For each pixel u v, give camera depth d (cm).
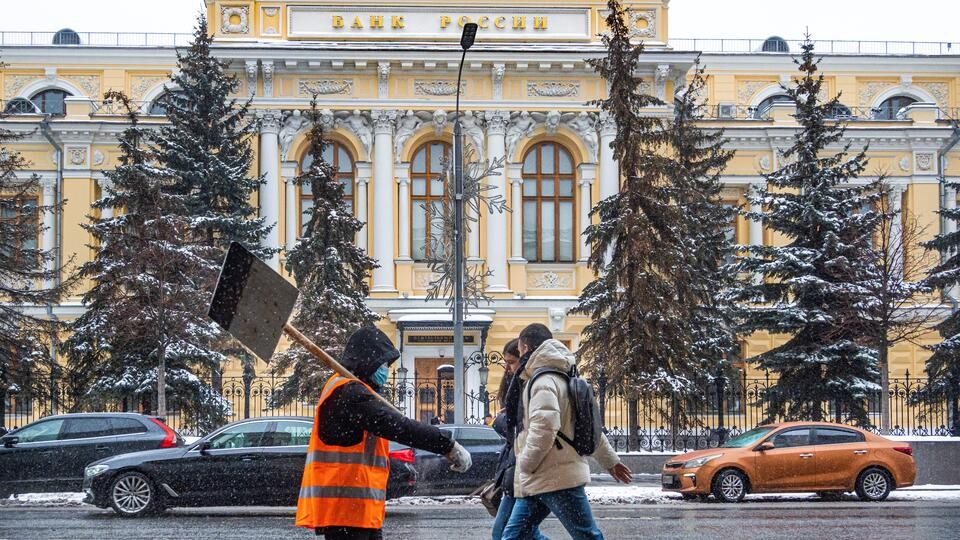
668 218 3225
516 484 896
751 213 3481
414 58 4309
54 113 5125
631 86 3234
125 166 3269
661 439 2927
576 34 4422
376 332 712
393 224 4384
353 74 4369
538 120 4422
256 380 4003
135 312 3039
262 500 1864
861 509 1923
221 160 3781
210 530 1589
